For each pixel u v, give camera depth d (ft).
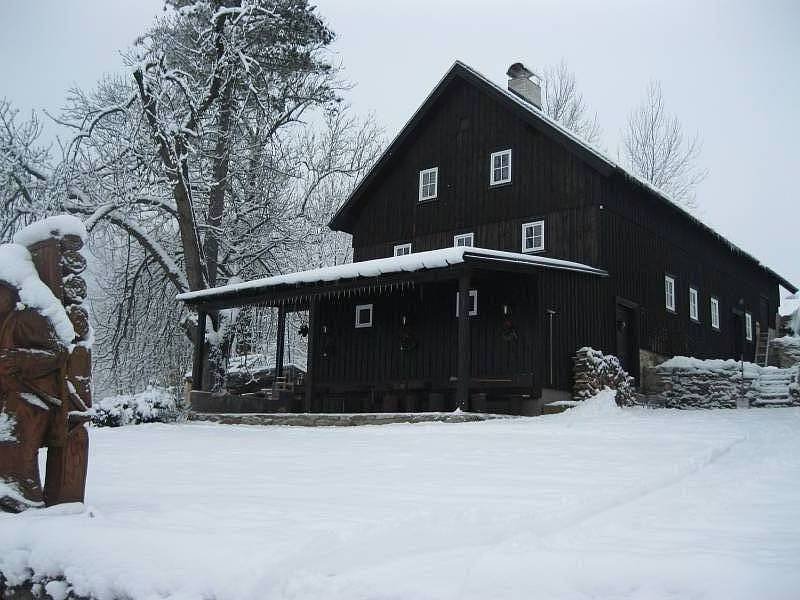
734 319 99.96
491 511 20.66
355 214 87.45
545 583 13.26
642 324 75.41
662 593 12.64
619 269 72.08
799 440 39.19
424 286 72.33
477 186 77.61
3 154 85.10
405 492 24.48
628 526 18.34
